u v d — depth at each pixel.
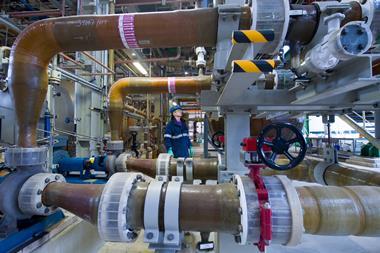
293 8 0.99
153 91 2.86
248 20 0.99
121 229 0.80
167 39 1.06
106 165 2.54
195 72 6.07
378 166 3.06
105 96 3.38
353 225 0.81
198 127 9.36
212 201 0.81
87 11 2.92
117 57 4.32
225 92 1.01
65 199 1.02
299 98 1.19
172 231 0.83
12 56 1.10
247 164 0.84
